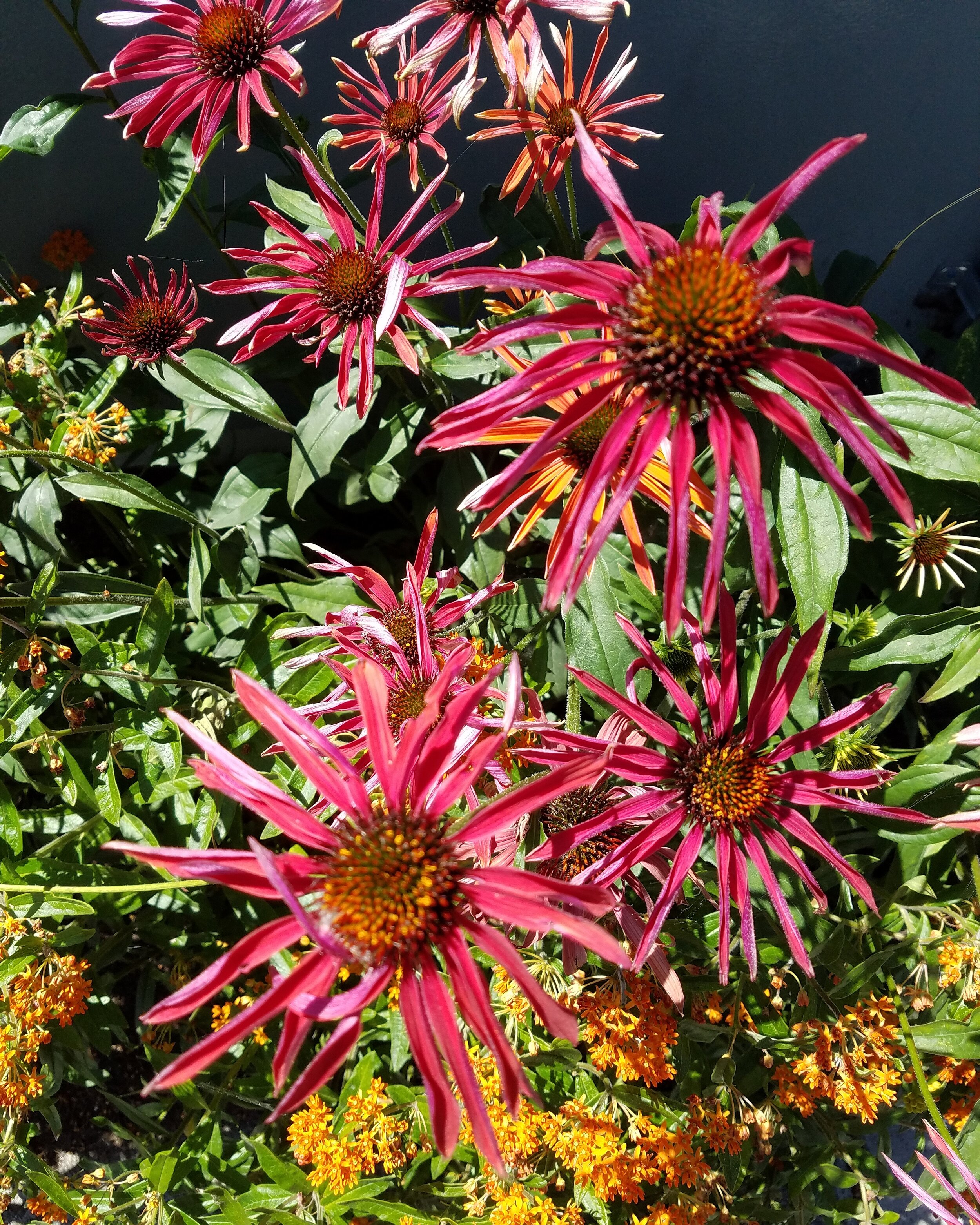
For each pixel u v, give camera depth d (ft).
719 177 1.91
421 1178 1.48
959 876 1.51
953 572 1.38
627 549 1.54
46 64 1.71
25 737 1.54
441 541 1.84
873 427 0.93
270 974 1.53
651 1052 1.30
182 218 1.90
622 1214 1.45
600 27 1.70
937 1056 1.46
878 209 1.97
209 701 1.54
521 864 1.20
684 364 0.97
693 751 1.22
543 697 1.53
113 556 2.02
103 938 1.82
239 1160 1.54
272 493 1.79
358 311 1.38
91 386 1.68
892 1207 1.71
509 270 1.00
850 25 1.71
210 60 1.32
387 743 1.00
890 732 1.82
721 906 1.20
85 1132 1.80
